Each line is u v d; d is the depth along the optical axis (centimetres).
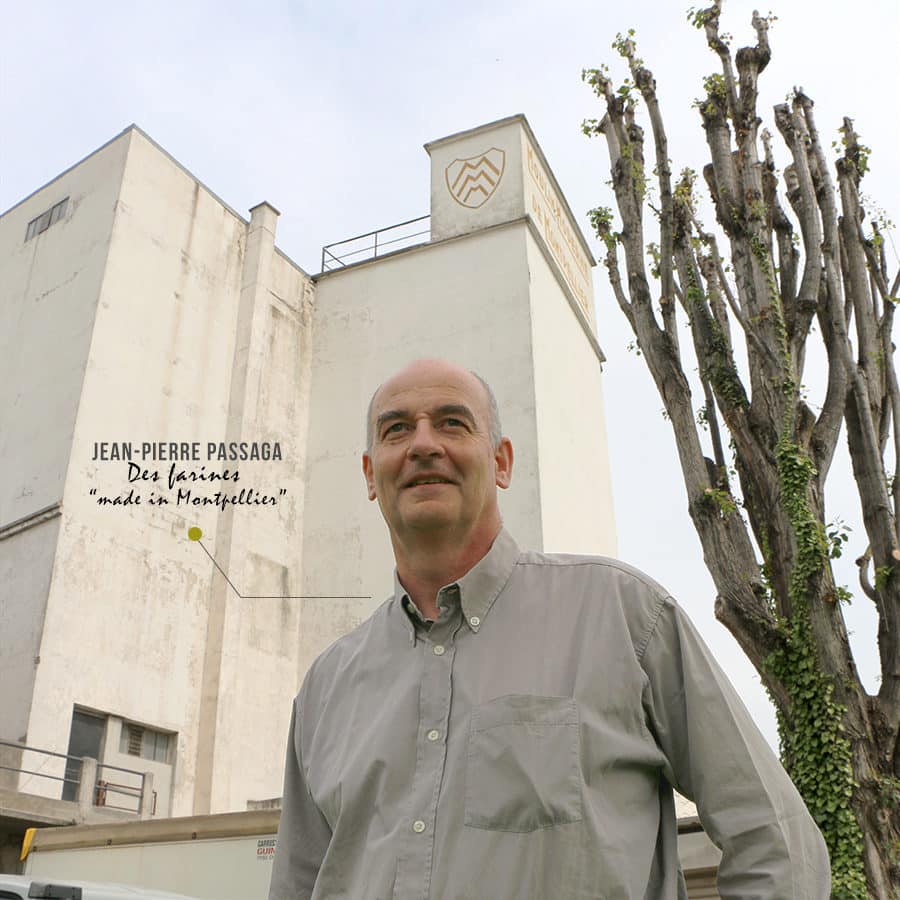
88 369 1520
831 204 903
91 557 1431
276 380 1909
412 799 167
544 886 151
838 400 820
